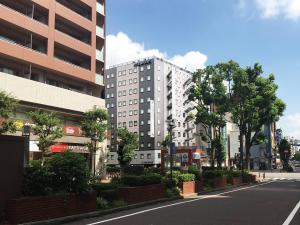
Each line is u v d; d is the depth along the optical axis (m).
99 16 53.31
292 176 61.94
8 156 11.44
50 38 43.19
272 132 136.50
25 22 40.06
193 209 16.08
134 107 100.69
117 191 17.44
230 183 35.28
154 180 20.42
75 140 45.25
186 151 49.94
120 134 46.06
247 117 49.66
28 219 11.36
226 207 16.84
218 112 46.12
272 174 70.94
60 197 12.73
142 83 100.19
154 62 98.81
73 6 49.53
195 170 27.75
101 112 43.16
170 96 100.81
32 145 37.28
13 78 37.62
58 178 13.33
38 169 12.65
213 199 21.22
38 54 41.34
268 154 116.44
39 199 11.85
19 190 11.73
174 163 46.75
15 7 41.62
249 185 37.50
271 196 23.17
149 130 96.81
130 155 44.75
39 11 43.62
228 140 91.75
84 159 14.21
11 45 38.25
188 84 106.62
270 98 48.81
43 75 43.31
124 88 103.50
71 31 49.03
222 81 45.69
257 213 14.61
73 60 49.34
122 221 12.59
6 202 11.20
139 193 18.28
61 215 12.70
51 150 39.62
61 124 39.47
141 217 13.60
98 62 51.84
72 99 45.31
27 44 42.34
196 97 46.47
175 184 23.56
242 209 16.02
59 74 45.28
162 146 83.81
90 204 14.26
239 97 47.47
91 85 50.66
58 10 44.94
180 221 12.47
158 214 14.44
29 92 39.44
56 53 46.25
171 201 20.33
